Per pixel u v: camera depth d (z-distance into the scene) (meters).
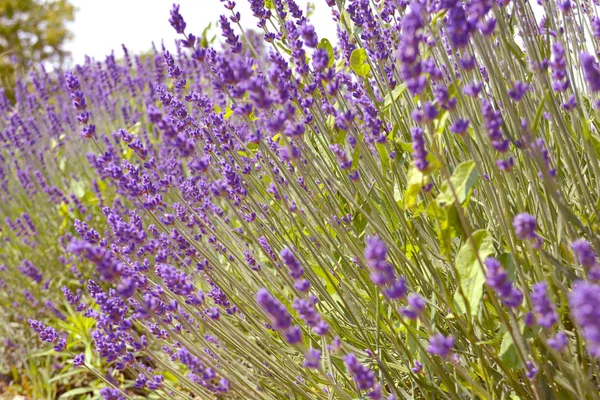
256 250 2.82
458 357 1.76
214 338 2.55
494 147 1.37
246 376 2.04
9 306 4.38
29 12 19.69
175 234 2.13
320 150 2.51
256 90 1.47
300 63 2.17
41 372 3.63
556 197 1.31
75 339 3.49
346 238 1.82
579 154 2.03
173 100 2.37
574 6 2.36
